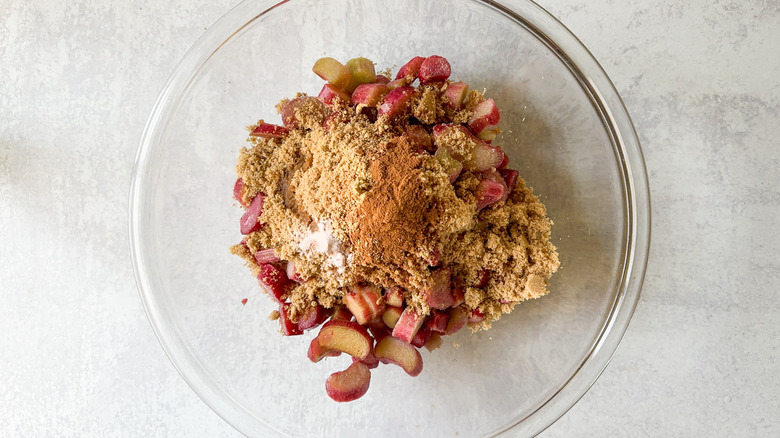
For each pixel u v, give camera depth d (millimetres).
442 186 228
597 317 279
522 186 262
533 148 283
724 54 289
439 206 230
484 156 242
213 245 299
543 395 284
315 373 294
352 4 290
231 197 296
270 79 297
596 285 279
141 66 312
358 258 234
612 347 274
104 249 318
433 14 289
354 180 231
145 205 297
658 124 294
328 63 259
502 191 238
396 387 294
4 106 320
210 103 297
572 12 295
